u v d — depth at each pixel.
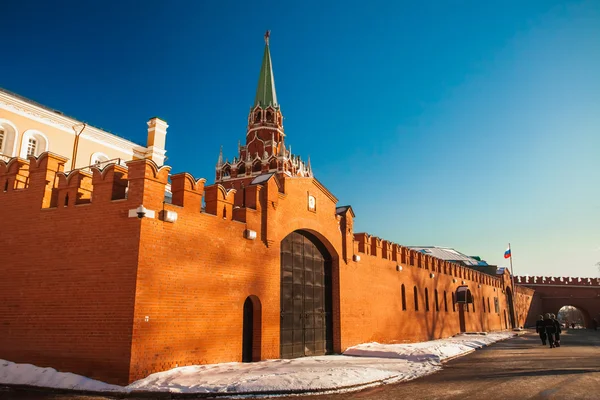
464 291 41.81
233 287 16.11
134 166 13.54
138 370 12.27
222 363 14.95
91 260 13.41
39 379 12.44
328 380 12.50
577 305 78.88
